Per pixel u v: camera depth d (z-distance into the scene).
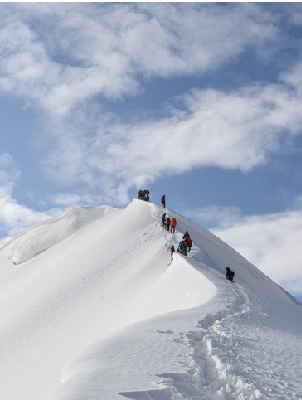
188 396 5.99
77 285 30.55
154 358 7.40
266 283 34.38
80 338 21.94
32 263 48.38
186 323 10.45
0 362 21.94
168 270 23.77
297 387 6.88
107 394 5.59
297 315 16.56
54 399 5.46
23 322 27.00
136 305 22.27
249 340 9.71
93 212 58.75
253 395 6.37
